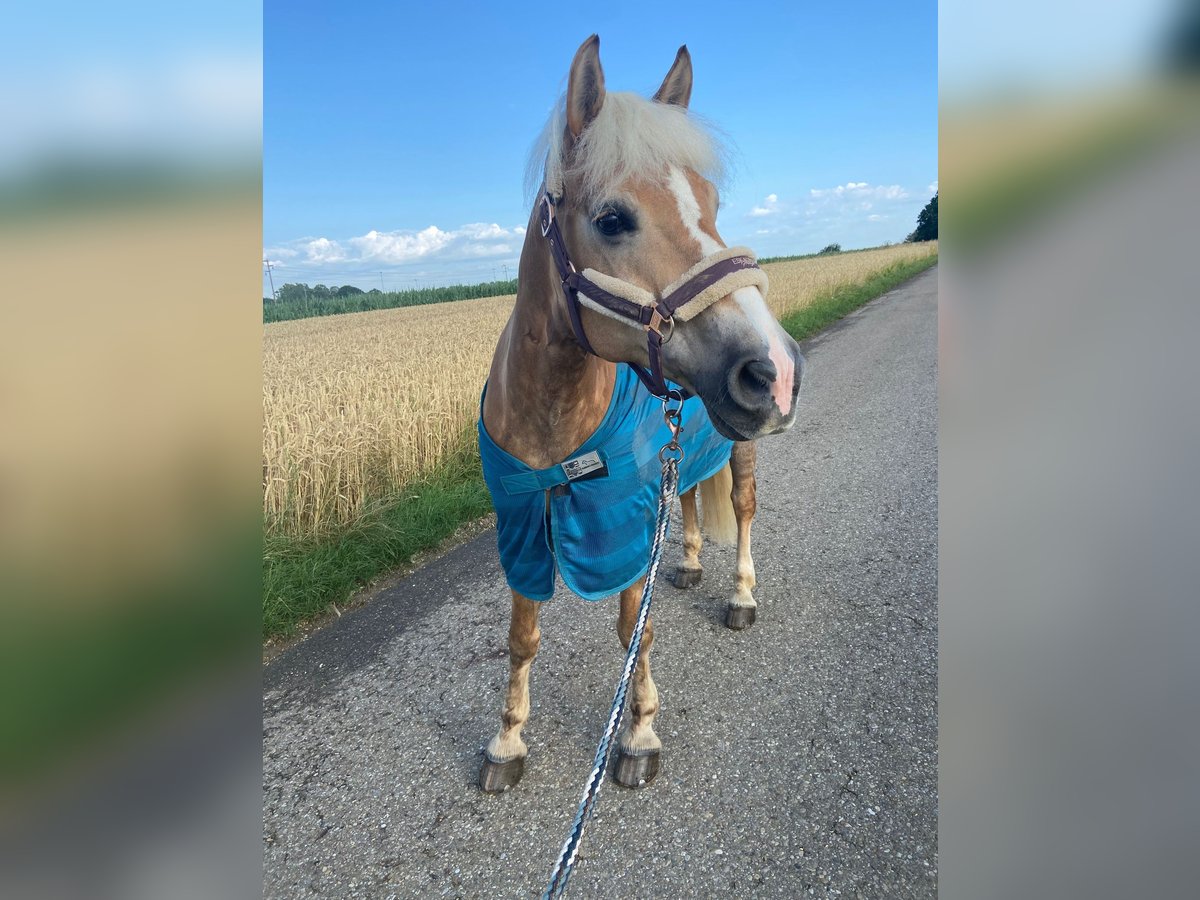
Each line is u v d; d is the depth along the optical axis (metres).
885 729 2.48
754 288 1.57
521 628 2.33
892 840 2.02
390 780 2.44
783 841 2.05
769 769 2.33
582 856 2.05
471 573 4.11
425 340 13.20
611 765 2.40
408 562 4.34
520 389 2.01
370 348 12.23
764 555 3.98
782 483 5.14
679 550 4.15
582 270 1.70
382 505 4.62
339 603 3.83
